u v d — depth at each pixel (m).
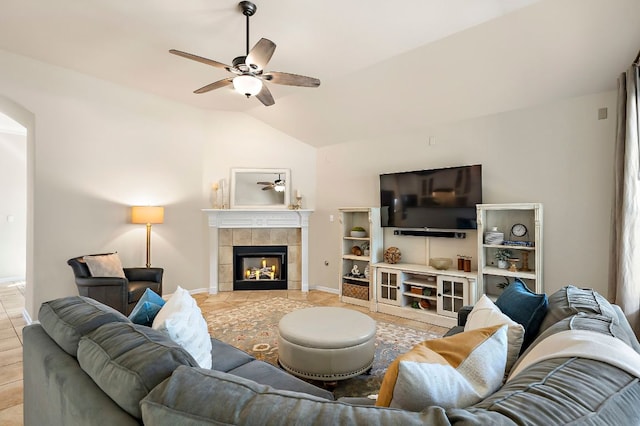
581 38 2.82
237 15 2.84
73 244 4.09
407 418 0.70
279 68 3.80
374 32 3.07
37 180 3.81
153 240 4.86
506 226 3.77
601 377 0.84
